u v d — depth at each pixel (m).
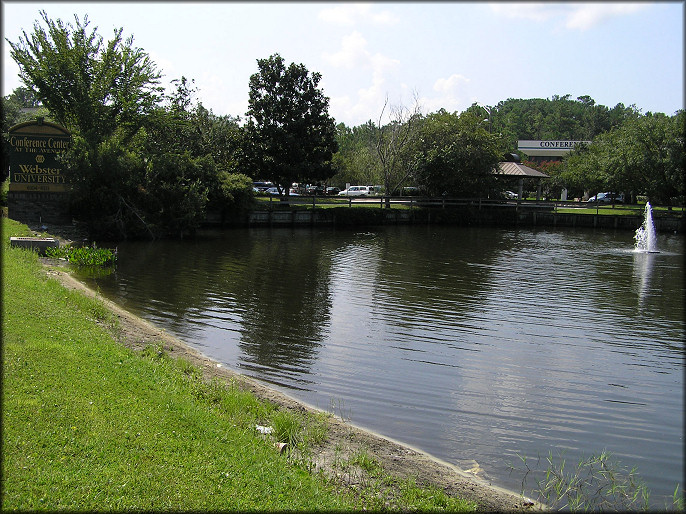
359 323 15.52
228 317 15.55
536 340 14.50
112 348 9.64
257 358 12.10
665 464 7.99
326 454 7.32
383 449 7.82
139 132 37.00
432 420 9.23
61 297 13.22
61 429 6.06
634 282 23.59
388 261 27.78
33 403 6.48
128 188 31.73
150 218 32.78
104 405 6.87
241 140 46.47
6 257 17.55
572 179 70.56
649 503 6.85
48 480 5.19
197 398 8.31
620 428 9.27
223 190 40.28
